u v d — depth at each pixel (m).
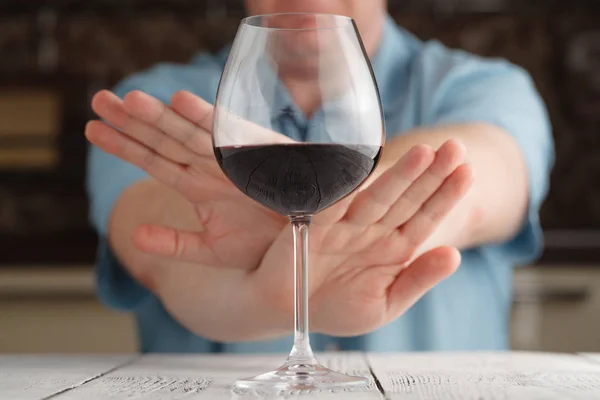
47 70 2.40
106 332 1.98
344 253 0.76
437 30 2.38
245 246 0.79
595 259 1.91
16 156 2.32
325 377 0.69
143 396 0.65
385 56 1.34
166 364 0.82
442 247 0.76
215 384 0.70
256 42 0.67
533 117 1.17
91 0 2.37
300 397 0.64
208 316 0.86
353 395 0.65
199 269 0.86
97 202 1.13
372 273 0.77
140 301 1.18
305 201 0.68
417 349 1.24
